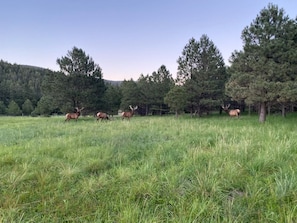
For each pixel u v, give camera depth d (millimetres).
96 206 2908
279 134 7512
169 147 5949
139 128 11031
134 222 2447
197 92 22703
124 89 36781
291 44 13188
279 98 12516
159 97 35188
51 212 2771
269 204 2822
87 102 23375
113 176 3979
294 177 3357
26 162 4535
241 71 15078
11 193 3178
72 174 3977
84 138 7699
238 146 5270
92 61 24219
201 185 3260
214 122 14734
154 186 3381
